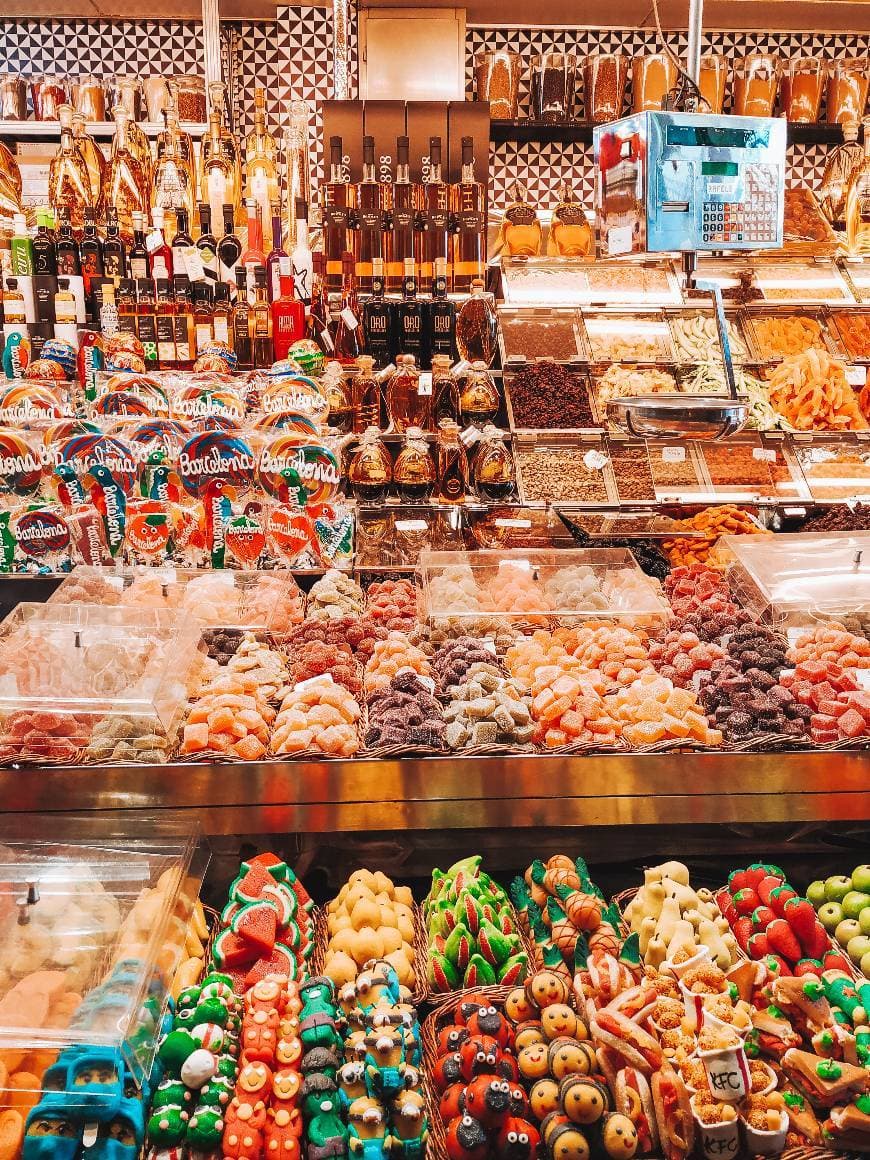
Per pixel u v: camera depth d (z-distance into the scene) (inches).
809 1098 72.6
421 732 93.3
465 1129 66.8
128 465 126.3
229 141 185.3
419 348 163.9
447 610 114.3
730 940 80.8
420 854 96.8
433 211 174.1
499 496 152.2
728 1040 69.5
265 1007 71.7
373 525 143.1
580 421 166.9
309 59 216.1
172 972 74.6
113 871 81.0
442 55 205.2
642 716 96.1
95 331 155.2
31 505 126.6
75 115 175.8
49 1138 61.7
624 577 124.1
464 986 81.0
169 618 108.4
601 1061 70.6
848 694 97.7
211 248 155.9
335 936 82.0
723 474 163.2
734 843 99.5
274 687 101.7
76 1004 68.2
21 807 91.0
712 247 95.6
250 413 142.9
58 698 92.7
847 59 209.8
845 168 206.1
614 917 84.1
